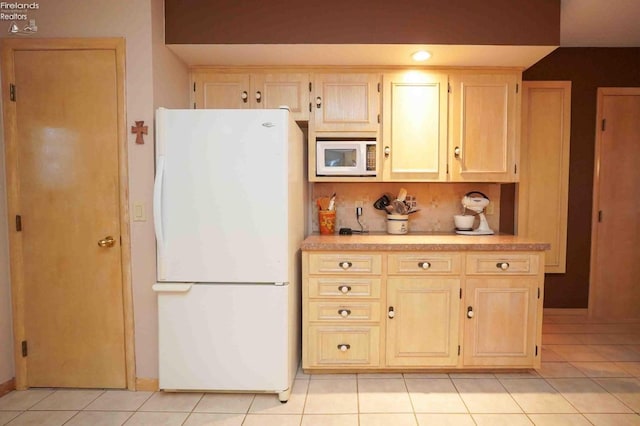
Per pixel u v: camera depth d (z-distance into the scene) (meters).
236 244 1.96
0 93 2.05
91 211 2.08
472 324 2.23
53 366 2.13
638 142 3.17
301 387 2.14
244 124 1.92
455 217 2.78
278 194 1.94
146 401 2.01
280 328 1.98
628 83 3.12
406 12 2.15
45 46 2.03
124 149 2.05
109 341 2.12
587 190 3.19
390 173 2.56
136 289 2.09
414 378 2.24
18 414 1.89
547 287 3.26
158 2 2.10
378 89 2.54
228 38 2.17
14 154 2.07
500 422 1.81
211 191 1.94
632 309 3.24
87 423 1.82
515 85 2.53
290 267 2.06
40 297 2.11
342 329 2.24
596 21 2.56
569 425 1.79
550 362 2.45
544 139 3.14
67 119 2.05
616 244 3.22
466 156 2.55
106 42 2.02
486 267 2.21
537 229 3.17
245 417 1.86
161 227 1.94
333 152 2.57
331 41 2.16
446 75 2.53
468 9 2.14
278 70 2.55
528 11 2.14
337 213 2.94
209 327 1.99
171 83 2.29
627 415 1.87
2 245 2.08
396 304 2.23
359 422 1.82
